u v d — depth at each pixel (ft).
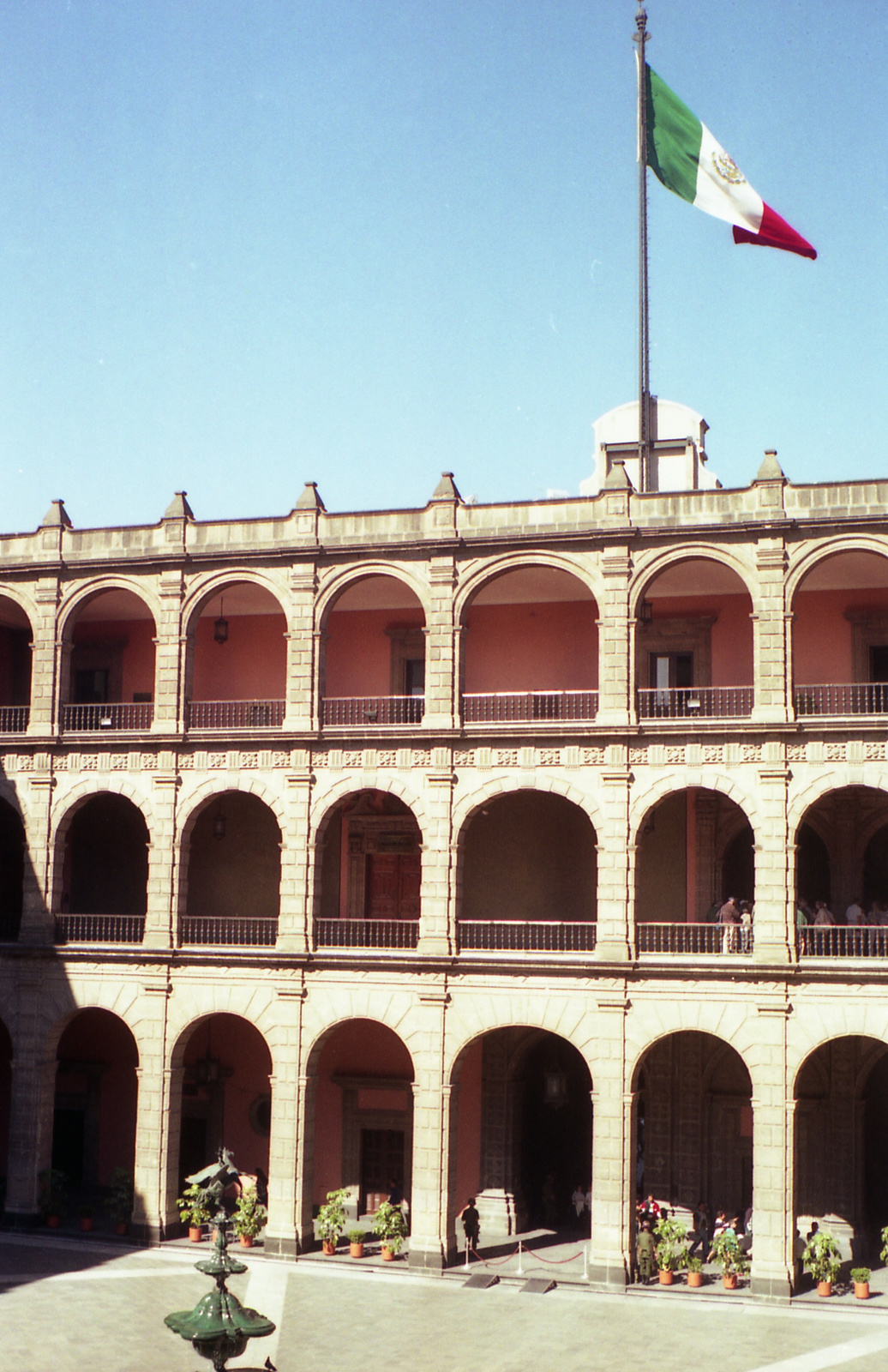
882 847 130.93
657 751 122.01
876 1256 127.65
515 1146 136.56
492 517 128.98
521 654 141.69
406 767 127.75
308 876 129.08
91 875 151.94
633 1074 119.24
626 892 121.08
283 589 133.28
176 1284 116.16
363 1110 139.95
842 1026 115.44
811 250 135.64
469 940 138.41
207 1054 145.38
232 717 147.74
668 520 124.36
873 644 132.26
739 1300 113.09
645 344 141.49
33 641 142.82
